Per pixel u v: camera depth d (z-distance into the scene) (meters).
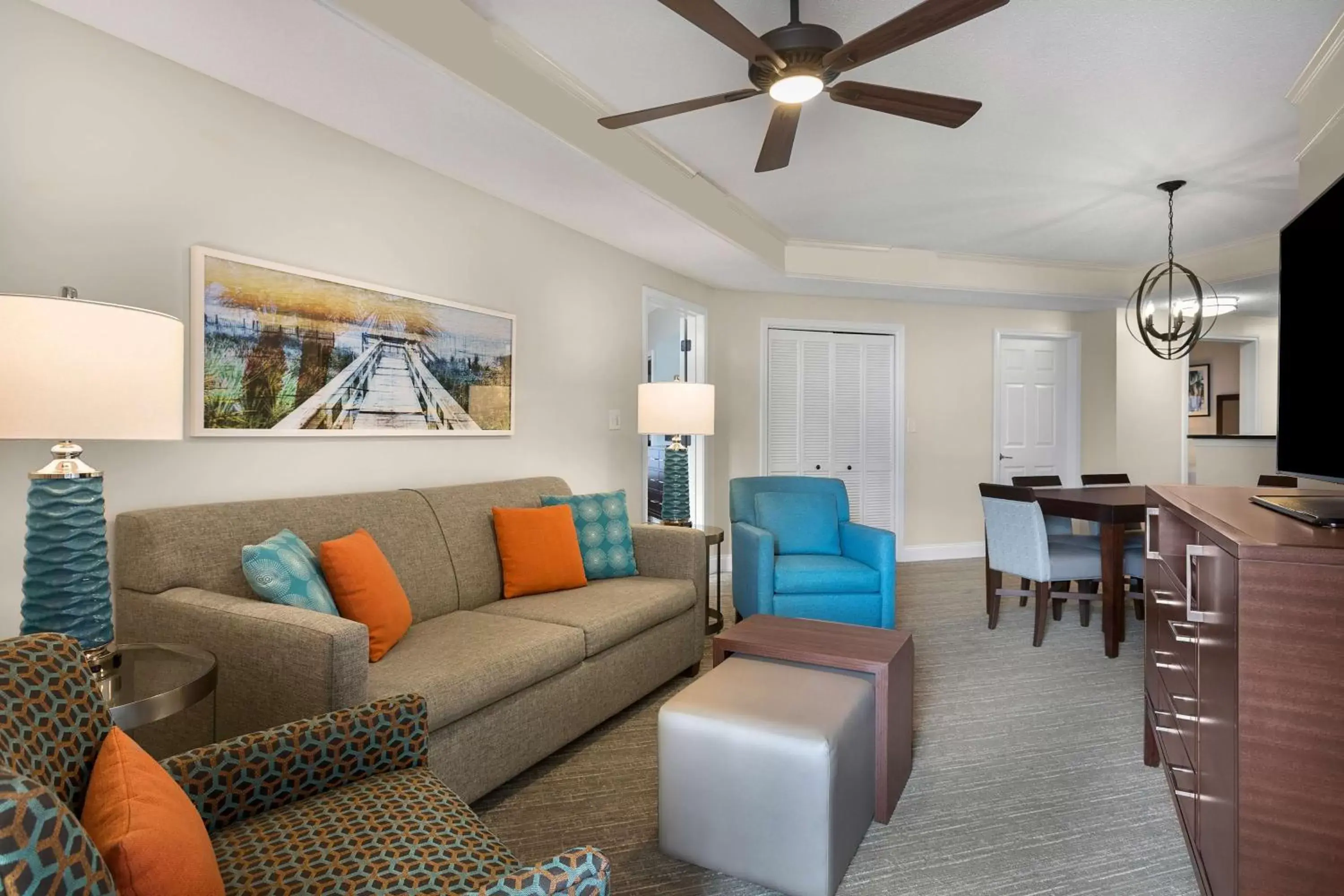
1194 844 1.63
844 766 1.69
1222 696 1.33
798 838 1.62
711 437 5.42
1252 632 1.19
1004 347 6.35
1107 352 6.21
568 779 2.22
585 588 2.95
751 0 2.20
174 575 1.89
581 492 3.95
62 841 0.56
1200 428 8.54
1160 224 4.55
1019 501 3.72
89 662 1.42
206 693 1.47
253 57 2.05
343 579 2.01
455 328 3.08
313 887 0.98
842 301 5.86
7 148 1.76
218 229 2.21
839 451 5.90
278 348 2.37
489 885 0.85
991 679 3.16
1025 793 2.14
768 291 5.57
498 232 3.34
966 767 2.31
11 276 1.77
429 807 1.20
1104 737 2.54
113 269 1.96
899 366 6.01
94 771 0.86
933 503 6.12
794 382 5.78
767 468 5.66
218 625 1.72
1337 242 1.70
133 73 2.00
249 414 2.29
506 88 2.37
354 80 2.18
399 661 1.98
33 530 1.41
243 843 1.08
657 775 2.21
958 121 2.29
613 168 2.98
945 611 4.37
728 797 1.70
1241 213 4.30
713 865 1.73
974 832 1.92
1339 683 1.14
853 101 2.18
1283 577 1.17
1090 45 2.41
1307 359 1.90
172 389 1.43
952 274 5.39
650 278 4.58
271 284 2.35
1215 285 5.23
